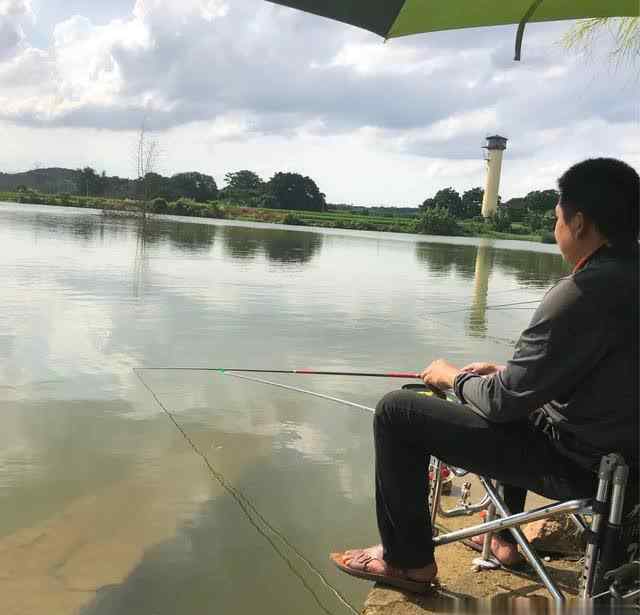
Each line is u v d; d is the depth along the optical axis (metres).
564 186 1.87
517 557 2.36
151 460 3.35
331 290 11.29
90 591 2.17
